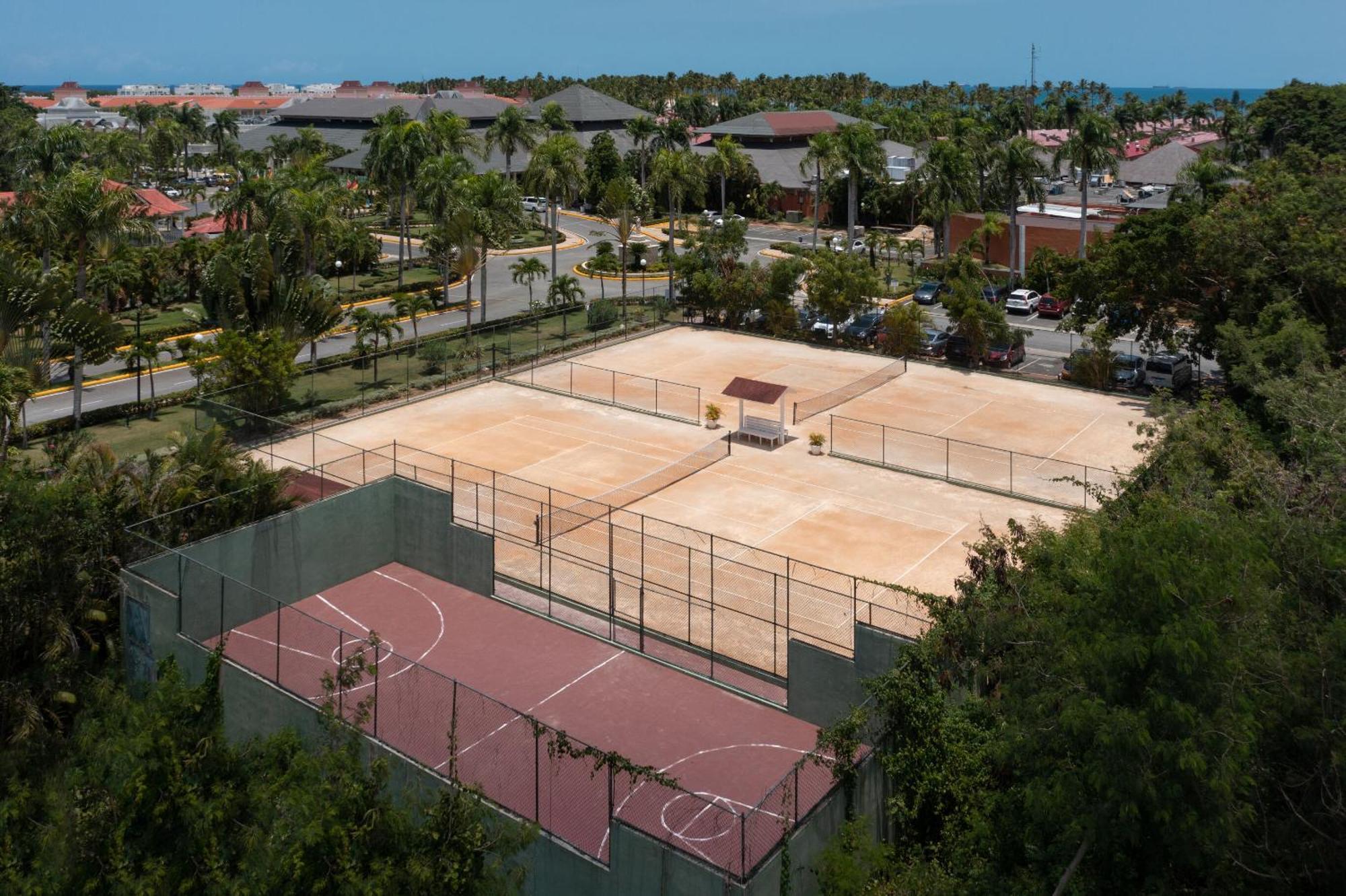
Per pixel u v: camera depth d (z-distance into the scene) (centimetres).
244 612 3431
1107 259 5856
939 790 2362
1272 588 2133
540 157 7981
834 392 5934
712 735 2844
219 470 3741
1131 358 6306
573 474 4747
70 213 5709
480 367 6350
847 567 3794
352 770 1838
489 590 3728
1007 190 8988
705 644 3269
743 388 5238
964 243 9306
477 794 2114
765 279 7506
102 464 3591
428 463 4831
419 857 1788
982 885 2003
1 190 12156
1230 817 1672
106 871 1722
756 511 4350
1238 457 3145
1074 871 1889
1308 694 1862
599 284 9338
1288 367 4284
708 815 2341
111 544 3381
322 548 3797
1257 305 5094
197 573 3250
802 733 2864
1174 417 3559
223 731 2000
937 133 15400
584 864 2220
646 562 3847
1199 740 1652
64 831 1798
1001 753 1938
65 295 4978
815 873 2144
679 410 5750
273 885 1670
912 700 2369
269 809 1789
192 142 17775
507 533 4084
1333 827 1834
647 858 2123
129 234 6022
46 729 2977
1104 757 1673
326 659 3158
